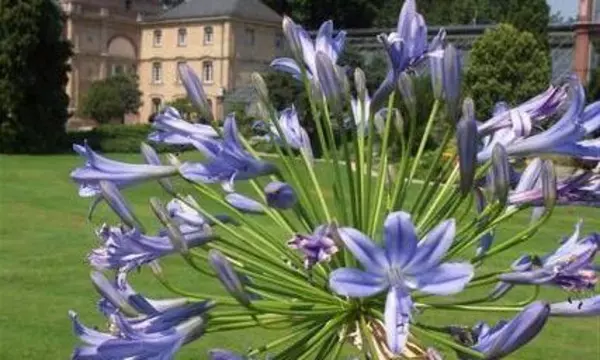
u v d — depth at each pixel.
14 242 3.23
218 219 0.55
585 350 2.00
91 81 13.84
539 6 8.42
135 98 12.52
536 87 7.07
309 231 0.54
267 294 0.53
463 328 0.53
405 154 0.54
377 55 5.54
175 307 0.51
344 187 0.57
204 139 0.54
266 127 0.59
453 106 0.52
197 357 1.78
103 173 0.55
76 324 0.51
